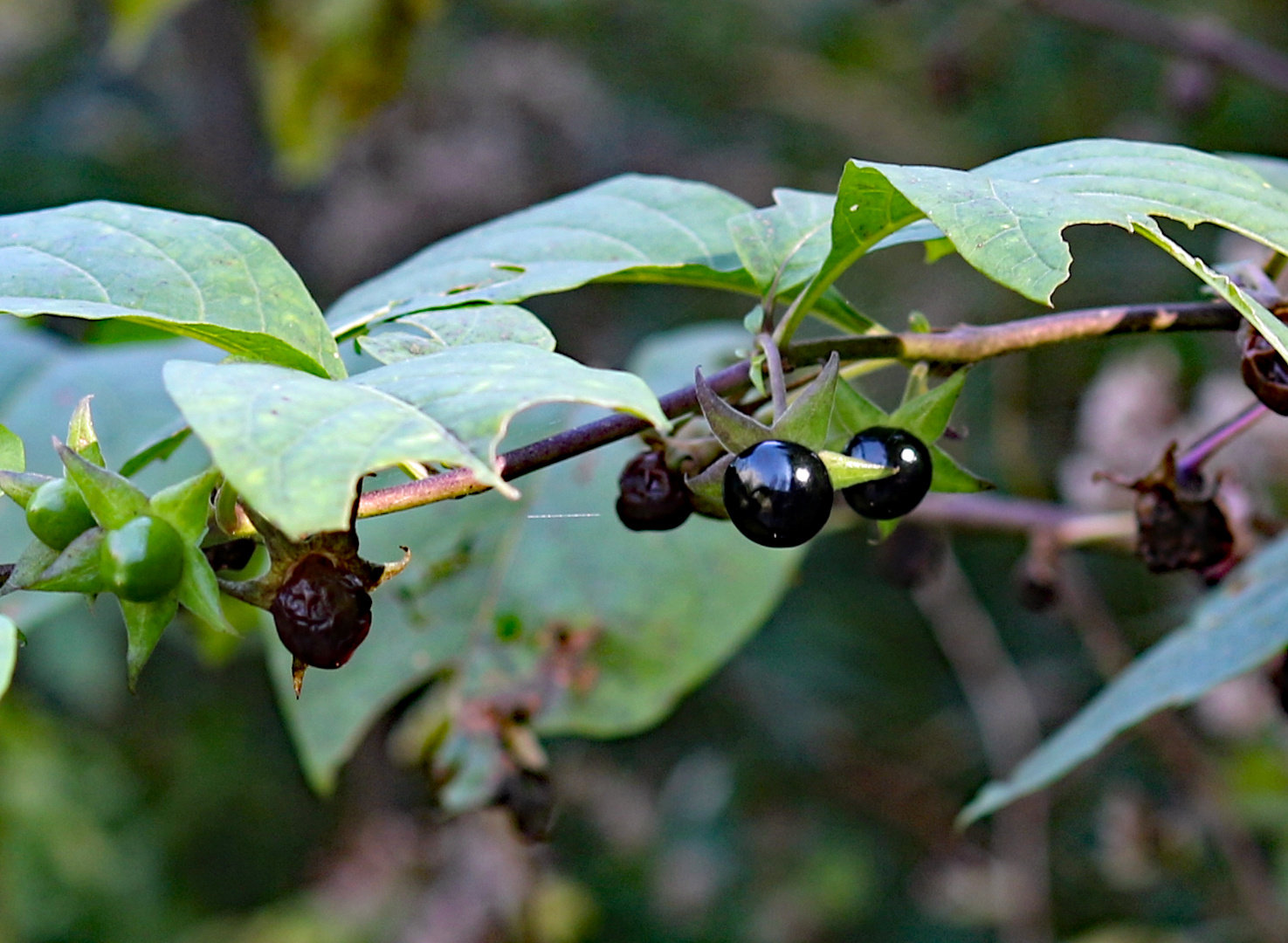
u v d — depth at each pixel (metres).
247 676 2.79
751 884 2.14
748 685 2.24
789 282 0.63
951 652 1.59
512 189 2.48
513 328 0.61
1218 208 0.59
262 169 2.52
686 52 2.63
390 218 2.45
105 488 0.57
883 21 2.50
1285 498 1.11
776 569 0.90
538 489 0.91
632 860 2.19
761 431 0.59
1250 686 1.25
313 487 0.54
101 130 2.81
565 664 0.89
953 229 0.58
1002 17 2.02
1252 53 1.29
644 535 0.91
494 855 1.49
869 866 2.12
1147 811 1.33
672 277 0.65
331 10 1.57
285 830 2.66
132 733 2.65
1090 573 1.87
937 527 0.96
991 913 1.71
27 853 2.16
